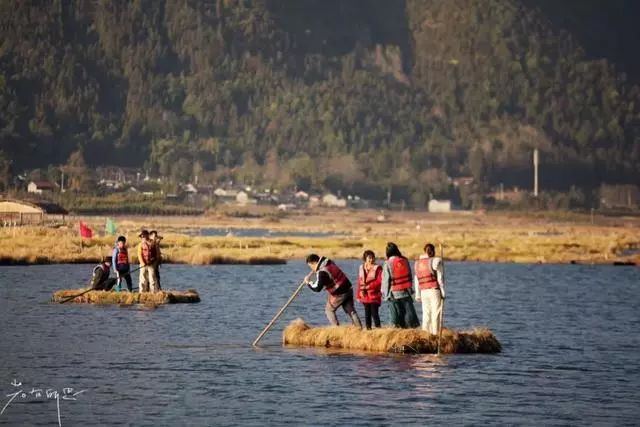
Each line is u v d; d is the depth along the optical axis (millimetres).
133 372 100000
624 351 119375
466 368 104250
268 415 83188
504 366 106250
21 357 107375
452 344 113562
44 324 132375
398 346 112000
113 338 121250
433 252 114125
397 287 115438
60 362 104750
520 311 169125
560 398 91375
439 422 81875
